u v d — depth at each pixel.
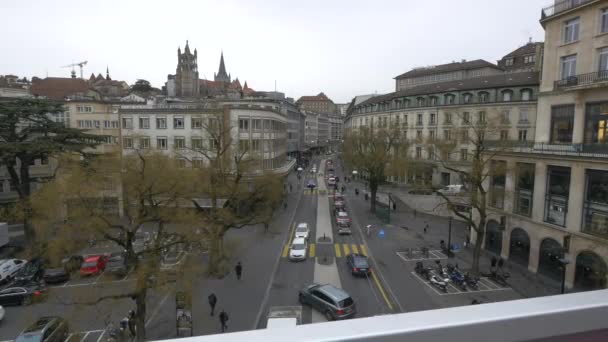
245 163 26.31
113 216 18.69
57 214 18.16
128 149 40.59
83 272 23.31
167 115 40.03
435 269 25.19
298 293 21.39
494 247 28.95
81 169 18.48
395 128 51.22
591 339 1.74
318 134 147.62
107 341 16.34
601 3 20.81
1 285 23.17
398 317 1.55
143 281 14.63
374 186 43.56
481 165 24.16
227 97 72.25
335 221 39.56
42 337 14.77
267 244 31.55
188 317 15.79
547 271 23.30
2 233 27.95
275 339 1.31
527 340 1.59
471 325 1.51
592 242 19.69
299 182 68.19
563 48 23.55
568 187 21.72
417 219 41.12
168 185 20.41
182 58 127.31
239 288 22.12
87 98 54.84
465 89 52.94
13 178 29.12
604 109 20.72
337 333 1.37
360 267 23.89
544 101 25.03
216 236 20.91
